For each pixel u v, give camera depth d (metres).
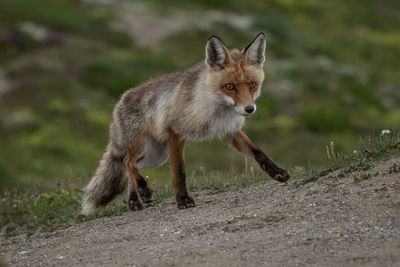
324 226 9.52
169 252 9.47
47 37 48.31
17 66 44.12
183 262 8.86
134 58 47.28
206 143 36.75
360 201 10.28
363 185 11.02
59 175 32.84
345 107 45.00
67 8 54.78
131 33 51.91
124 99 14.98
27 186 19.56
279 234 9.51
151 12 56.16
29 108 39.53
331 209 10.24
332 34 66.88
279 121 40.59
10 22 49.53
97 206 15.08
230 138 13.74
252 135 38.78
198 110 12.89
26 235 13.98
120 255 9.84
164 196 15.46
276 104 43.12
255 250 8.91
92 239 11.50
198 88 12.95
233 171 17.92
